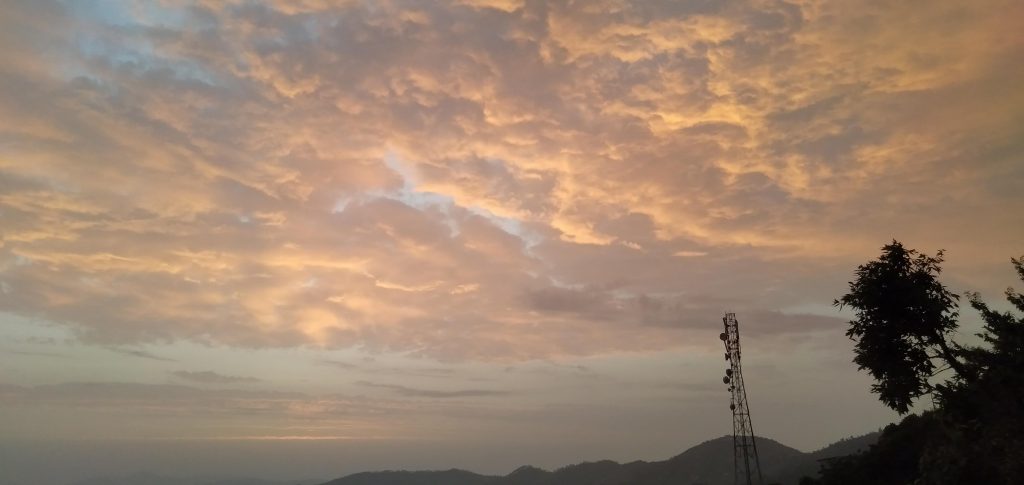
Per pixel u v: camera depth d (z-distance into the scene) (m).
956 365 17.05
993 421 15.80
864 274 18.25
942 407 16.94
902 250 17.92
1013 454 15.23
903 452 39.09
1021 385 15.39
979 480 16.73
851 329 18.39
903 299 17.36
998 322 16.19
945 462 17.75
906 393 17.30
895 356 17.53
